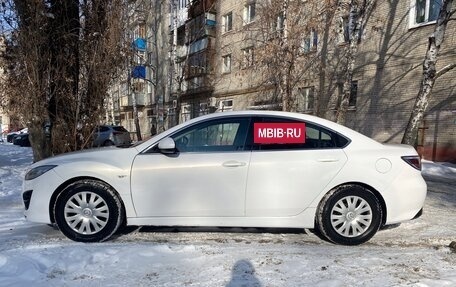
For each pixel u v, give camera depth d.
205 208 4.19
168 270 3.39
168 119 29.09
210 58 24.81
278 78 13.73
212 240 4.32
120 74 8.80
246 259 3.65
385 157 4.25
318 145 4.30
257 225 4.21
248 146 4.27
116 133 18.48
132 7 11.02
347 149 4.27
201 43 25.09
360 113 16.27
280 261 3.60
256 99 20.36
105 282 3.15
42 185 4.23
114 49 8.02
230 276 3.26
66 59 7.57
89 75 7.84
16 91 7.48
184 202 4.20
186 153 4.25
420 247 4.12
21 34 7.13
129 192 4.20
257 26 17.61
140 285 3.09
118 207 4.21
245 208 4.19
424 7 13.96
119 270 3.39
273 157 4.20
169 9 27.58
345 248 4.07
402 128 14.57
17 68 7.40
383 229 4.77
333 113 17.31
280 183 4.17
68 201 4.20
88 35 7.82
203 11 22.17
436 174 10.94
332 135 4.34
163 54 28.64
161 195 4.20
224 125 4.35
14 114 7.80
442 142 13.27
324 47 17.19
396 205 4.20
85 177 4.25
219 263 3.54
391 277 3.23
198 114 27.28
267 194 4.17
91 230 4.20
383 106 15.30
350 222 4.18
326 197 4.20
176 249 3.91
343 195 4.18
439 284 3.08
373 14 15.62
